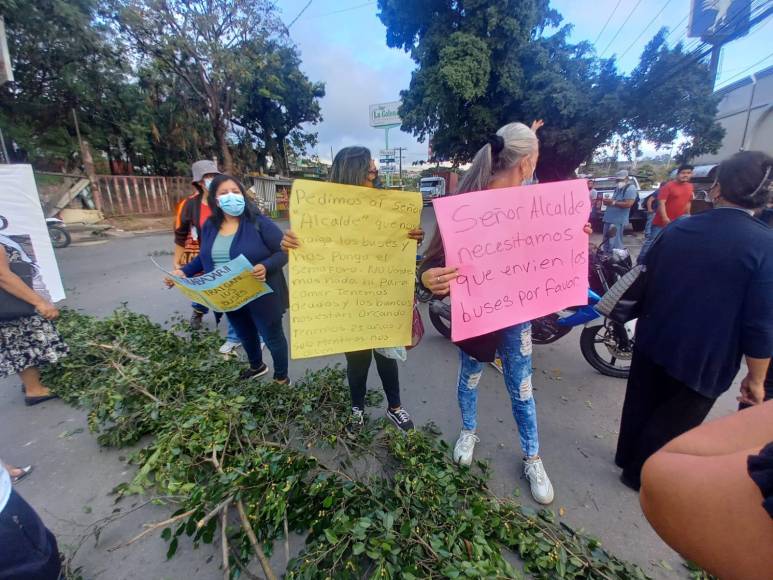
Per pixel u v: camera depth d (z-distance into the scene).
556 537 1.50
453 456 2.10
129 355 2.88
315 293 1.70
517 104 14.02
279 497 1.47
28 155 14.10
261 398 2.41
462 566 1.23
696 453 0.66
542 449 2.24
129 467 2.08
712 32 9.12
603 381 3.01
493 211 1.50
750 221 1.46
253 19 14.79
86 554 1.58
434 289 1.54
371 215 1.67
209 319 4.52
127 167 18.72
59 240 9.82
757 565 0.52
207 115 18.42
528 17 12.66
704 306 1.52
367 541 1.38
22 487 1.95
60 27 11.65
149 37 13.49
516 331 1.75
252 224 2.54
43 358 2.63
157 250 9.59
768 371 2.00
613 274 3.45
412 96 14.73
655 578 1.50
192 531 1.44
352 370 2.20
